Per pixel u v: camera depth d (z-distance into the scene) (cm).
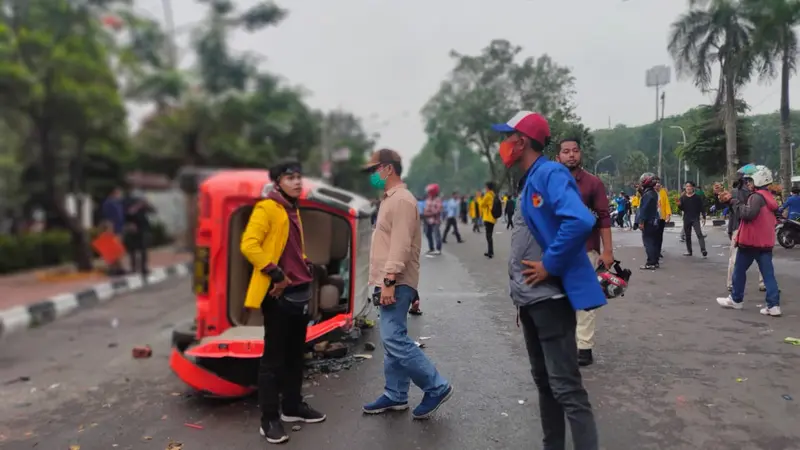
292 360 419
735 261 742
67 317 882
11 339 737
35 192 1566
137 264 1541
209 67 2167
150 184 2341
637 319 707
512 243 322
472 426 409
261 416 412
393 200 409
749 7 1767
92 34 1298
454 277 1114
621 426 399
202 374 464
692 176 3647
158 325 819
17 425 444
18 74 1162
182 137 2036
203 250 521
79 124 1317
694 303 790
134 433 420
